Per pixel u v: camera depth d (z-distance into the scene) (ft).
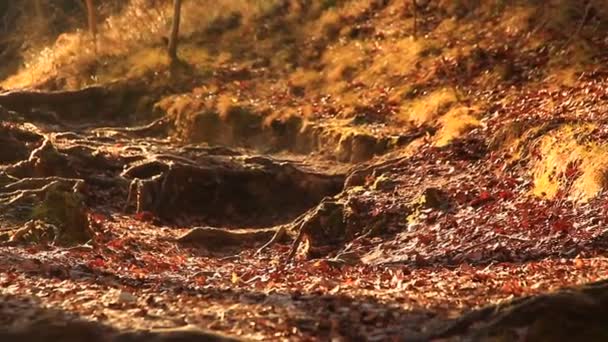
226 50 91.45
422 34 83.56
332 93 79.87
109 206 61.41
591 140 50.37
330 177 65.46
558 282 32.07
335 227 54.34
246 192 64.95
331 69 83.76
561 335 24.31
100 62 93.40
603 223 42.65
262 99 81.25
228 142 76.54
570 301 24.70
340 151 69.26
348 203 55.06
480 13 82.84
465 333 25.36
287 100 80.43
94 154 66.18
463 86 73.41
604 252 39.19
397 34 85.56
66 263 38.78
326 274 40.42
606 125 52.29
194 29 95.71
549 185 49.93
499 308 25.30
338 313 28.60
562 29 75.66
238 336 25.79
